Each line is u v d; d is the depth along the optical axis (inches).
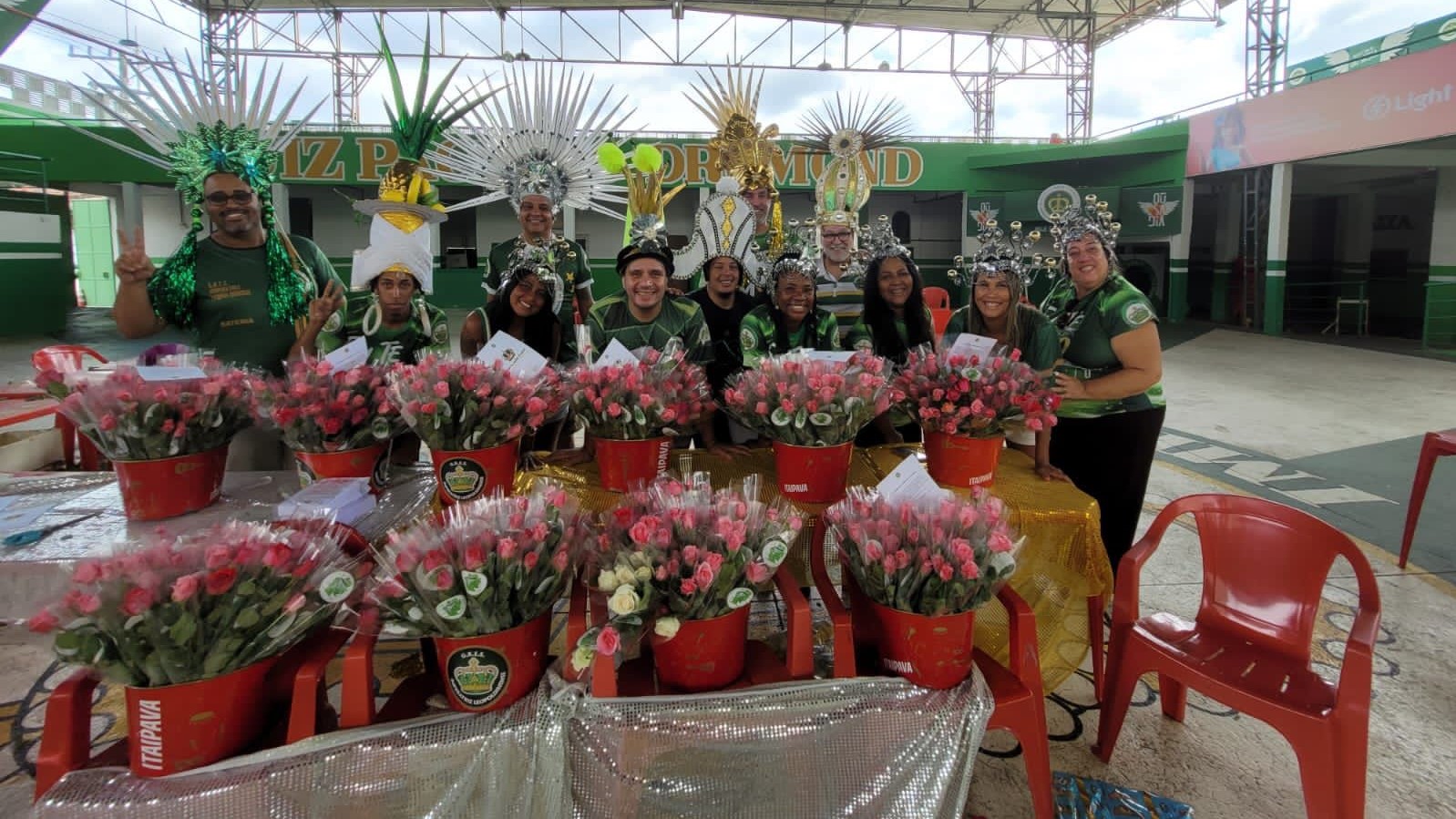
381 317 96.6
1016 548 61.4
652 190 125.3
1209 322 539.8
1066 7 580.7
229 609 49.1
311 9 565.9
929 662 61.1
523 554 54.6
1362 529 148.9
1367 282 545.6
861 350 89.3
